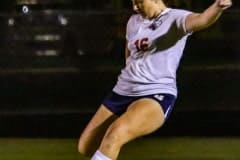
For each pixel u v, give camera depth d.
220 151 30.92
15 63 35.97
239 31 34.97
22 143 33.25
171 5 19.19
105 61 35.66
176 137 34.38
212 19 17.58
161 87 18.69
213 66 34.81
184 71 34.78
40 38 36.00
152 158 29.58
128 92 19.22
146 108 18.22
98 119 20.06
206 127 34.53
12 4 45.97
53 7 47.91
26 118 35.12
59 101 35.53
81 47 35.75
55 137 34.88
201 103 34.69
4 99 35.66
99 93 35.47
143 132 18.14
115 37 35.62
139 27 18.89
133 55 19.06
